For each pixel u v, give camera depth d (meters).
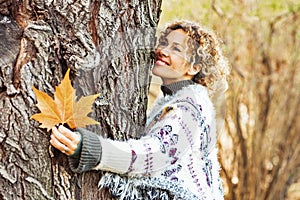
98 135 2.12
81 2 2.09
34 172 2.03
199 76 2.43
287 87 5.52
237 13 5.68
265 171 5.43
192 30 2.40
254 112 5.43
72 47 2.07
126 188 2.14
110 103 2.16
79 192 2.09
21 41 2.05
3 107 2.01
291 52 5.64
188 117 2.24
